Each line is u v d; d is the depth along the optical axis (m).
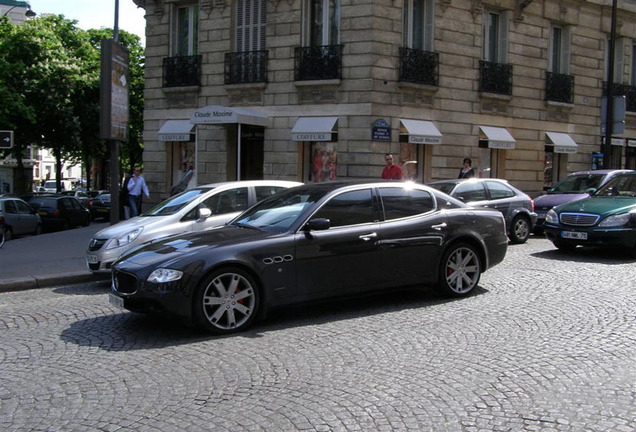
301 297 6.65
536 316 6.76
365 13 18.23
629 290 8.10
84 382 4.88
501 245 8.20
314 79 18.80
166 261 6.20
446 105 19.92
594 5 24.03
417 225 7.41
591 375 4.83
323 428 3.88
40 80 31.97
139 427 3.96
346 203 7.10
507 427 3.86
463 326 6.39
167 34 21.94
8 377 5.04
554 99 22.94
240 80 20.11
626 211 10.92
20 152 34.66
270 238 6.56
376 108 18.33
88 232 18.67
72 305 8.05
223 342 5.98
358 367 5.11
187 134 21.08
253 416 4.10
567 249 12.29
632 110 25.53
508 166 21.89
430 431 3.81
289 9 19.30
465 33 20.27
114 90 11.88
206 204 9.85
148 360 5.44
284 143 19.52
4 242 16.38
